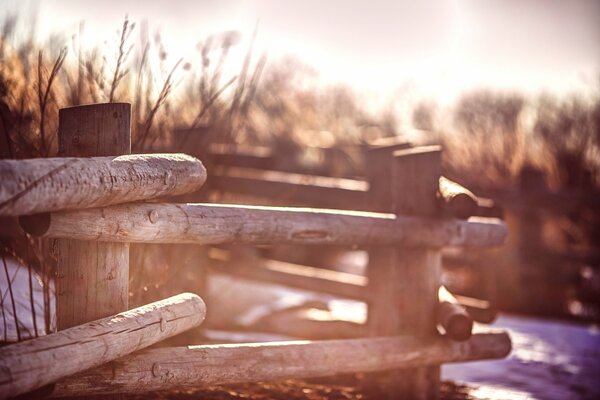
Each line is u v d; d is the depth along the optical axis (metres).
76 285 3.21
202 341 5.28
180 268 4.47
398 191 4.56
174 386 3.37
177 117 5.08
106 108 3.30
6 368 2.43
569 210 9.62
